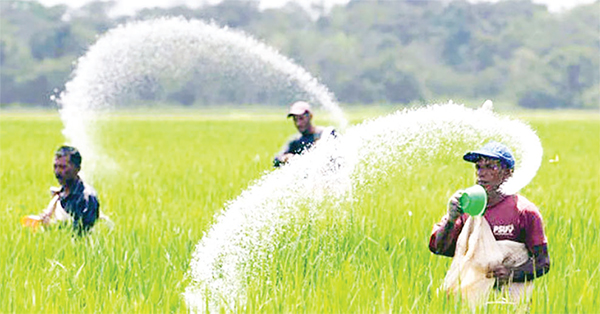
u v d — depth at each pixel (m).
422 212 26.34
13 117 179.62
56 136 92.25
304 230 19.75
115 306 16.69
